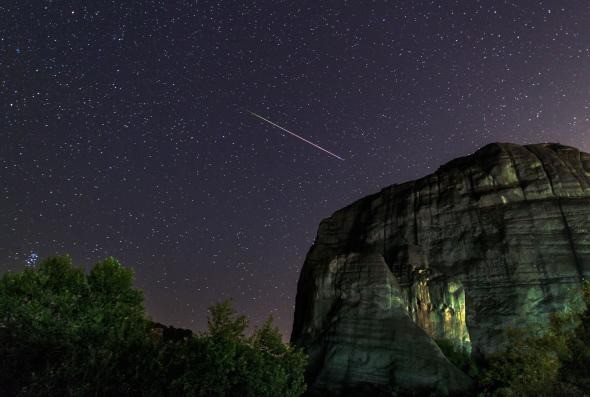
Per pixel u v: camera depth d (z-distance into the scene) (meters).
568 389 18.83
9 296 15.64
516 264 32.94
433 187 40.12
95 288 17.92
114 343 14.45
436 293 32.50
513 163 38.06
